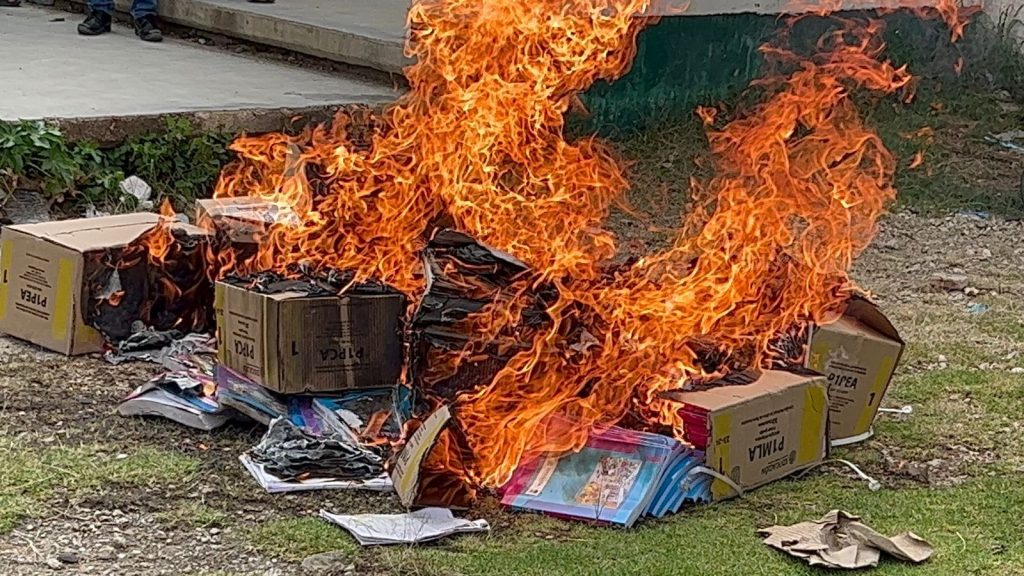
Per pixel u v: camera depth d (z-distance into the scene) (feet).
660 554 13.08
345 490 14.28
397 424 15.34
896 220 29.22
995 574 13.00
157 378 16.55
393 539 13.08
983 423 17.29
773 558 13.14
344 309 15.37
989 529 14.05
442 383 15.05
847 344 16.30
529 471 14.44
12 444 15.06
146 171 24.84
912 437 16.69
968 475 15.60
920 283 24.61
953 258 26.58
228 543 13.02
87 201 23.65
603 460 14.35
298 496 14.11
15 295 18.99
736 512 14.26
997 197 31.37
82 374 17.70
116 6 35.86
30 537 12.92
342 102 27.25
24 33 33.99
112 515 13.51
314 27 30.94
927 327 21.61
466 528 13.44
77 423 15.87
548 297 15.74
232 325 15.70
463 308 15.23
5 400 16.49
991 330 21.59
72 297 18.33
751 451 14.76
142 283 18.76
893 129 35.32
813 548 13.10
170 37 34.76
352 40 30.04
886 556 13.29
